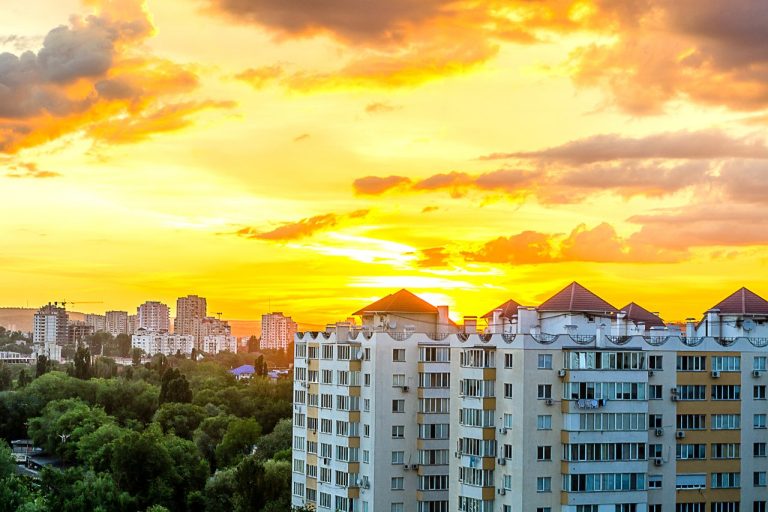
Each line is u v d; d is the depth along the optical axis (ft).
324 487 578.66
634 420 461.37
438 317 596.70
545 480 450.30
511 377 456.04
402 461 541.34
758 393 492.13
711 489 481.87
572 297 505.25
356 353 558.97
